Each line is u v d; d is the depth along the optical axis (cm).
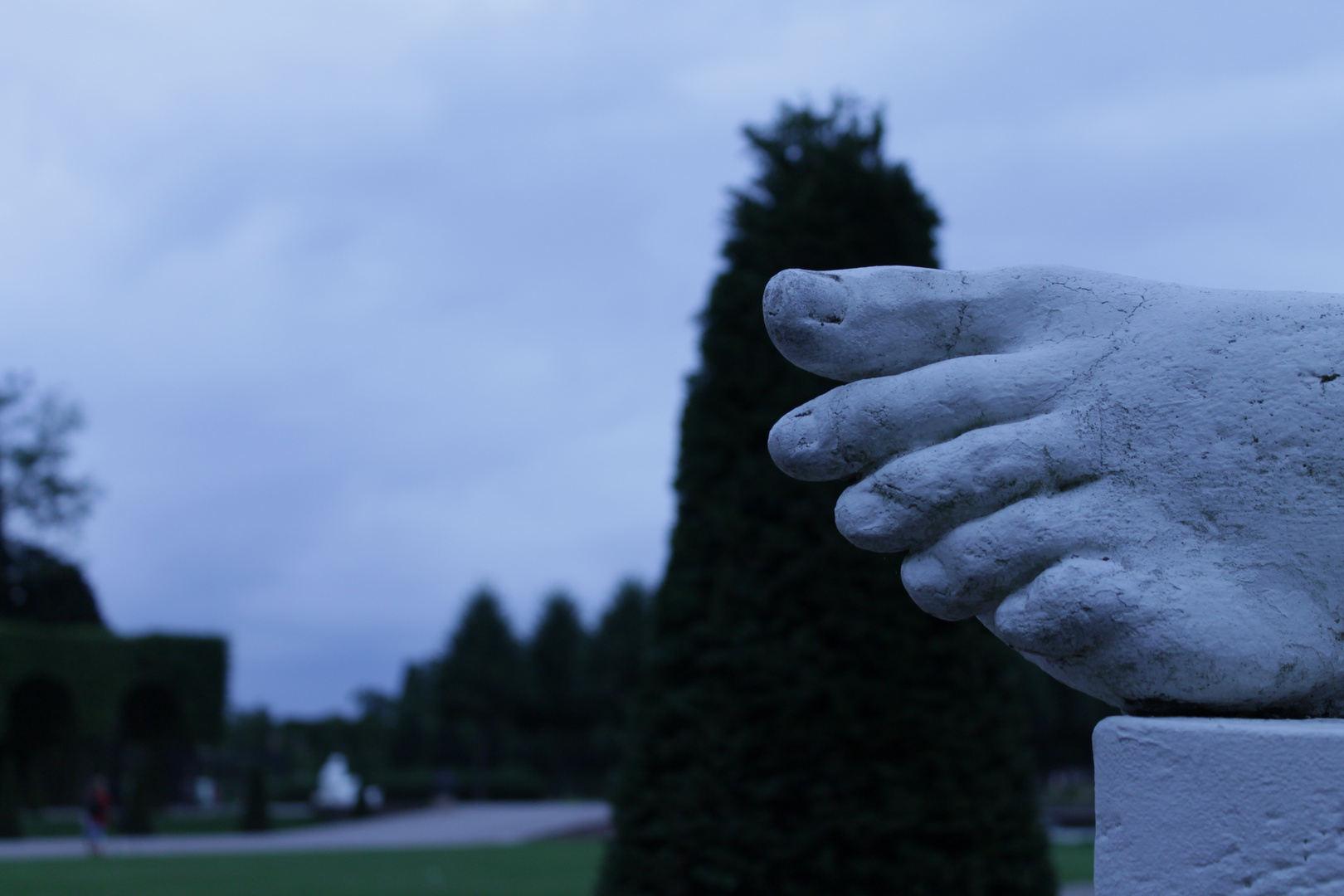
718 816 467
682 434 525
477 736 4416
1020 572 158
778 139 557
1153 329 163
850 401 168
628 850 484
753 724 470
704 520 503
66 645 2659
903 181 539
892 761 460
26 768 2897
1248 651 148
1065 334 167
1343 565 151
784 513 487
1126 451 158
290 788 3459
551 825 2506
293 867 1460
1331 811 137
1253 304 162
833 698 462
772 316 174
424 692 5409
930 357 173
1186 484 156
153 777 2908
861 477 175
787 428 173
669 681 495
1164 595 150
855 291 172
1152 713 158
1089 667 156
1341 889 135
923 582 164
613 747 4262
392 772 3591
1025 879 464
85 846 1958
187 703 2772
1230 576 152
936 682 470
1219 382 158
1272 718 155
